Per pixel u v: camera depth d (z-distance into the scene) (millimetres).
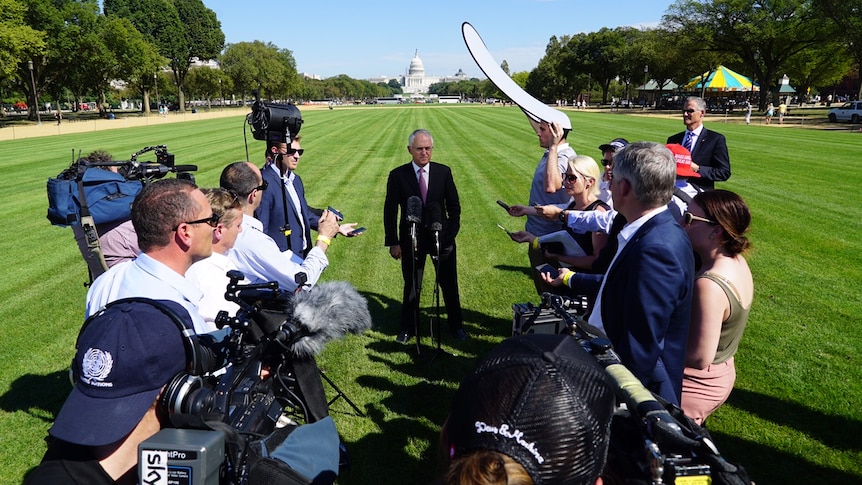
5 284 6527
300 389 2125
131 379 1445
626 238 2215
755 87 54750
